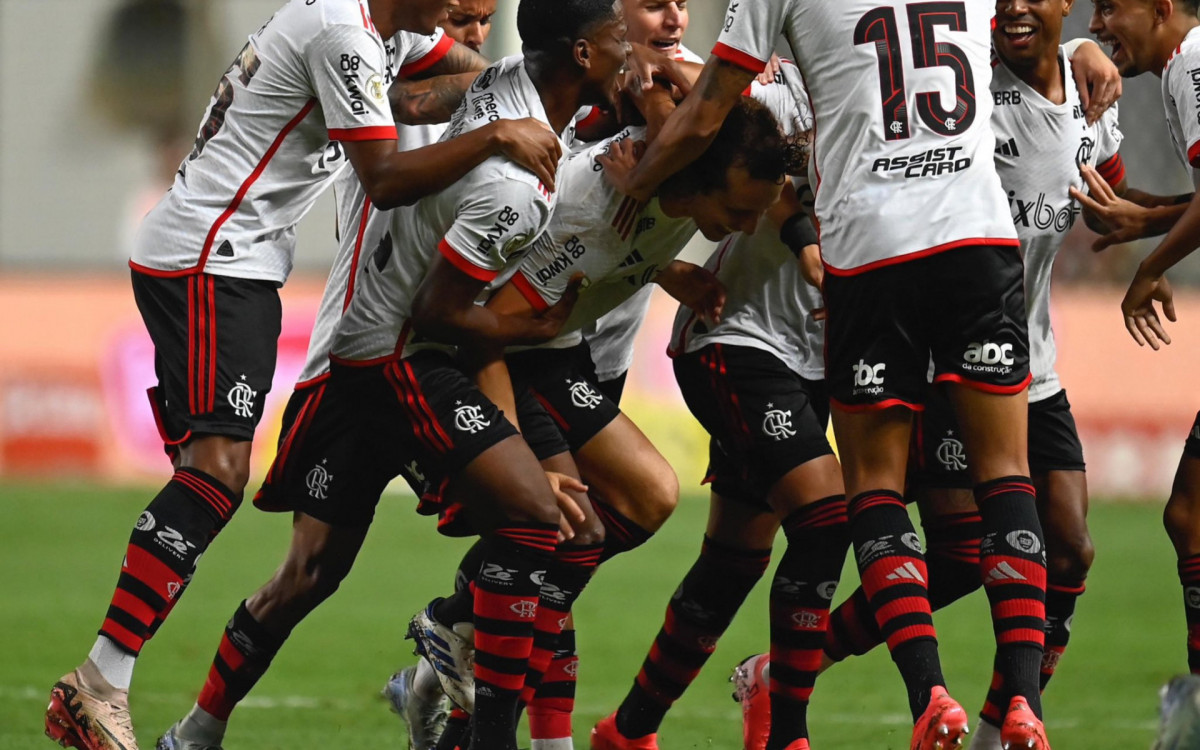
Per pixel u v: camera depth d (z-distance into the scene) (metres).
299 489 15.64
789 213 15.86
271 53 15.12
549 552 13.78
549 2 14.03
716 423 16.41
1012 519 13.04
